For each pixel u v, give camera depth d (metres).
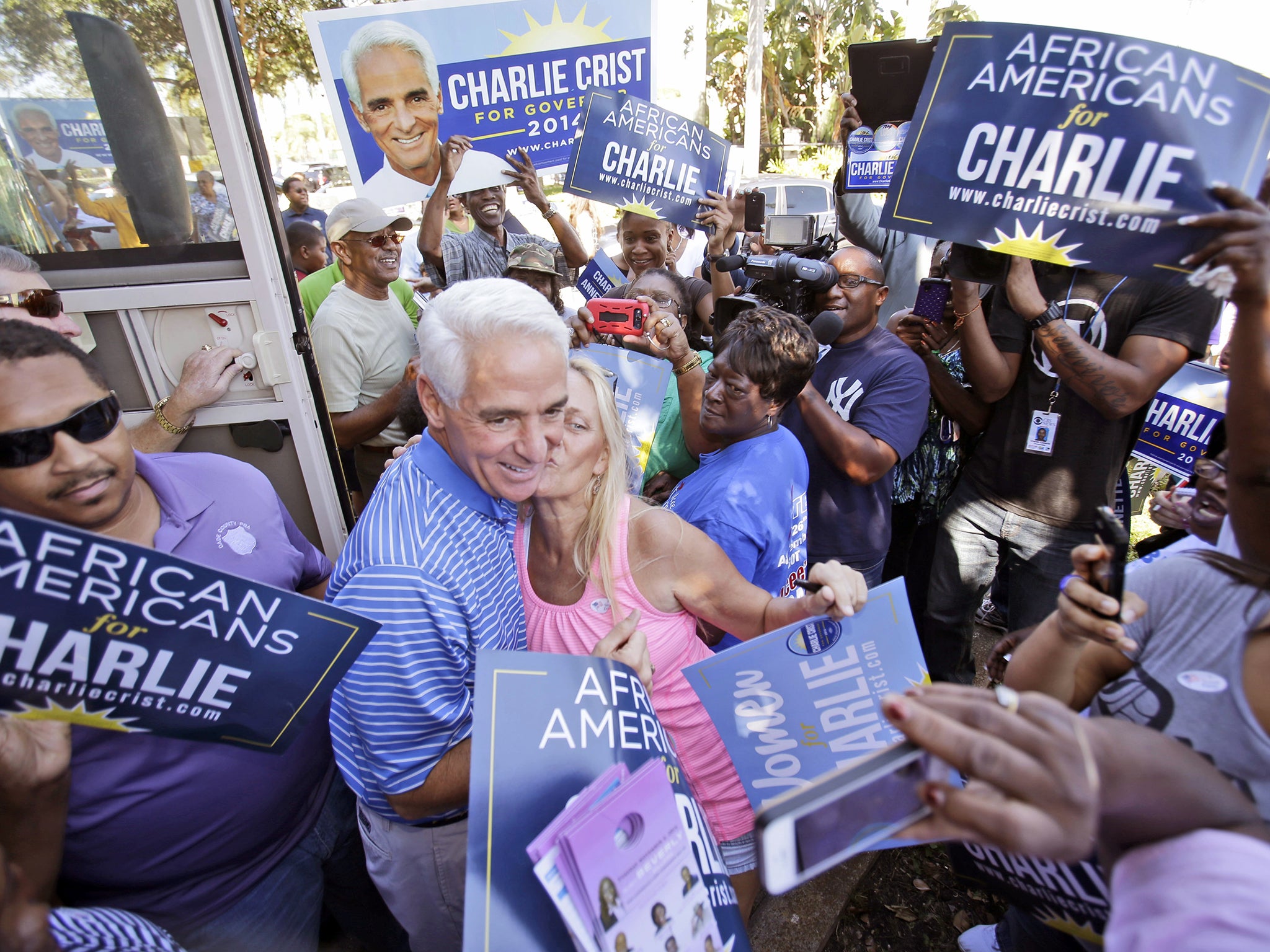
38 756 0.97
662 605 1.38
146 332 1.94
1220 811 0.65
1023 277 2.04
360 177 3.17
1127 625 1.06
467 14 3.08
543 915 0.94
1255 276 1.11
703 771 1.51
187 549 1.42
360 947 2.09
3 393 1.07
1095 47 1.57
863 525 2.39
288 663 1.06
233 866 1.46
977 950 1.82
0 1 1.61
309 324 3.67
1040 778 0.57
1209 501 1.37
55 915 1.01
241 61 1.83
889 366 2.30
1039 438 2.29
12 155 1.75
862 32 18.97
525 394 1.06
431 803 1.22
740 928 1.09
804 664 1.21
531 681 1.04
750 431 1.78
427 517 1.20
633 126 3.13
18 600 0.86
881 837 0.64
